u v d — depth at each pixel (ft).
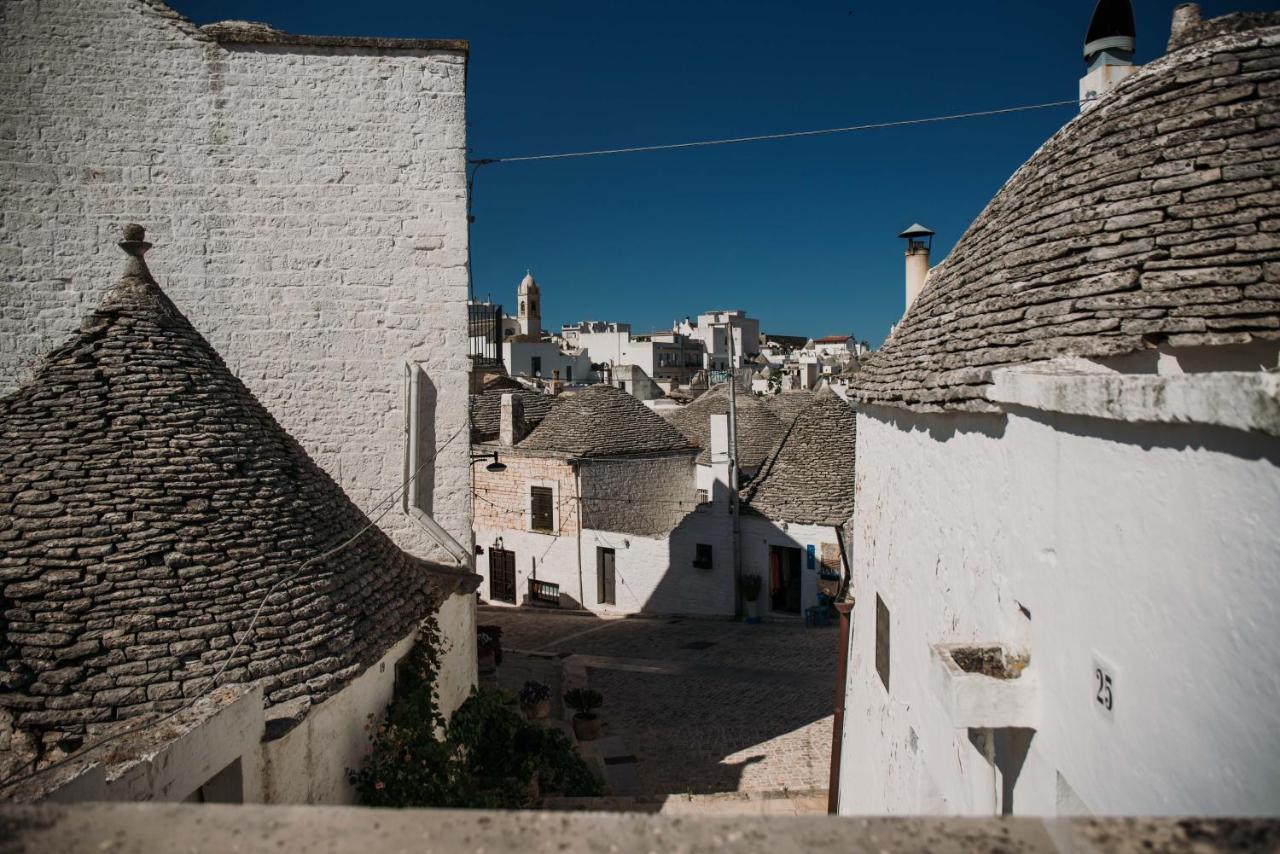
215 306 41.55
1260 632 9.61
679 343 314.55
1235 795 9.93
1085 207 19.80
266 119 41.60
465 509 43.27
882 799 28.22
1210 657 10.49
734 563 80.43
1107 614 13.00
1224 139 18.21
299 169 41.86
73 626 22.45
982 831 6.16
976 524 19.44
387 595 29.96
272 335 41.98
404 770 27.50
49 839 6.30
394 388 42.78
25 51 39.60
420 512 42.29
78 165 40.11
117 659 22.26
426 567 39.09
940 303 26.08
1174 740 11.17
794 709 55.42
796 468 82.69
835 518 75.97
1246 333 15.74
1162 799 11.41
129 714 21.36
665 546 84.02
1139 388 11.65
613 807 37.47
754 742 49.85
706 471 84.23
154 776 17.28
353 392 42.57
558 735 43.27
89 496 24.70
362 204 42.29
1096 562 13.38
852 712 35.04
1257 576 9.67
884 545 29.37
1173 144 18.92
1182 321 16.33
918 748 24.04
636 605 85.51
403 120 42.42
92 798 15.65
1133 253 17.97
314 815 6.55
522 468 91.04
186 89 40.96
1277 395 9.03
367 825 6.46
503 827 6.43
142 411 26.96
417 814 6.58
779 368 266.77
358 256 42.34
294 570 26.43
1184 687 10.98
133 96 40.55
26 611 22.52
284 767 22.50
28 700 21.13
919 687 24.06
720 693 59.00
